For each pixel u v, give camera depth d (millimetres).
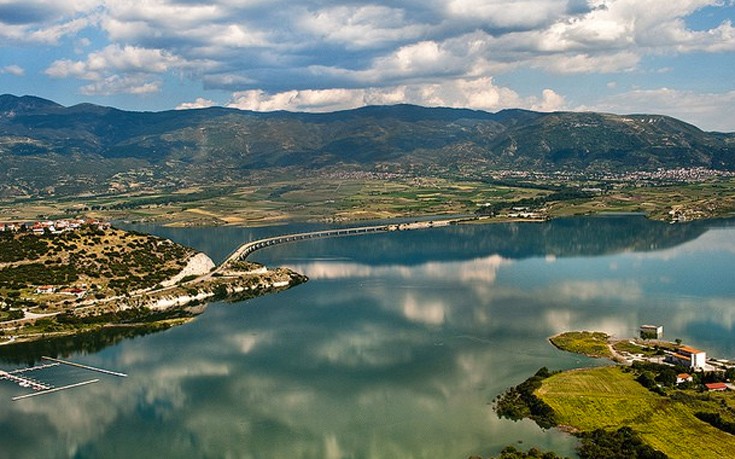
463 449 158625
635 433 159625
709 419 165125
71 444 170250
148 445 168750
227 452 163375
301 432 172750
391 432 170125
